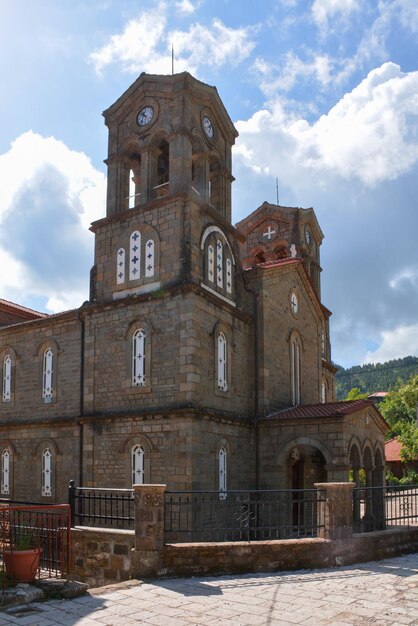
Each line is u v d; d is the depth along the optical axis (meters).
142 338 24.88
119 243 26.75
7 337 31.12
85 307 26.80
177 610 11.05
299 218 41.66
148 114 27.39
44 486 27.62
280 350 29.80
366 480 28.00
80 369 27.02
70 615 10.88
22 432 29.11
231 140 29.81
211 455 23.67
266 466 26.27
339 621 10.23
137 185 29.42
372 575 13.95
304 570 14.61
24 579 12.76
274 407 28.27
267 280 29.22
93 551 16.52
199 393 23.45
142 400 24.22
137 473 23.66
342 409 25.59
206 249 25.84
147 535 14.03
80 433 26.00
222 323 25.78
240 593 12.27
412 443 55.44
